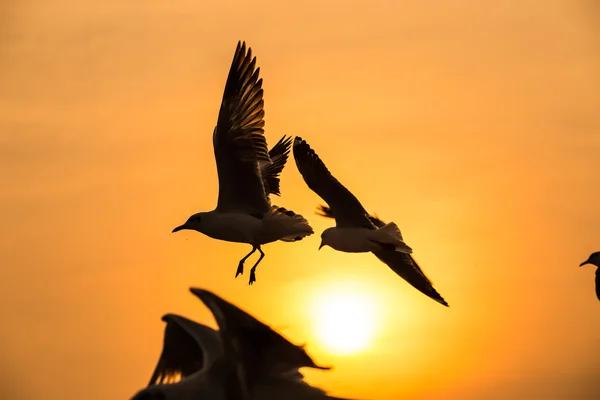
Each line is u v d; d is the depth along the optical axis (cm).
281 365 994
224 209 1568
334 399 1016
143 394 1028
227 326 954
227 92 1545
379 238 1509
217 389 1020
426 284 1591
